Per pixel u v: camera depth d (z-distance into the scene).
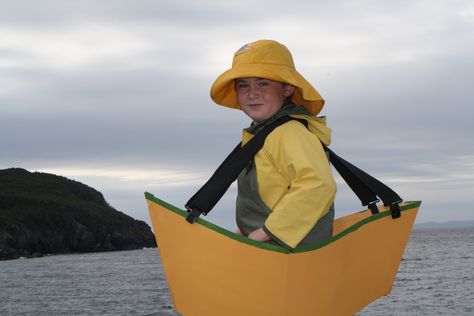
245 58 2.37
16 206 89.62
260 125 2.33
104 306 23.59
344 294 2.17
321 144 2.26
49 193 104.12
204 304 2.06
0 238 77.19
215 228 2.02
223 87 2.60
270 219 2.05
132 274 43.94
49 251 86.62
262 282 2.02
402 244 2.33
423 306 20.89
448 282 29.91
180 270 2.07
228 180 2.14
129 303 24.30
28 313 22.19
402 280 31.86
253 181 2.26
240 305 2.04
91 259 73.50
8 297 27.95
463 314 18.78
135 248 106.00
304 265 2.04
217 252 2.02
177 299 2.10
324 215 2.24
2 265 61.44
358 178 2.52
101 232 98.81
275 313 2.04
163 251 2.10
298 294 2.05
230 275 2.02
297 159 2.12
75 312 22.05
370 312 19.64
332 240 2.10
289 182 2.20
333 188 2.11
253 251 2.01
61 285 34.47
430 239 141.38
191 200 2.11
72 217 95.06
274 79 2.32
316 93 2.41
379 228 2.26
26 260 72.88
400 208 2.32
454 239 138.00
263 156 2.23
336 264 2.12
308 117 2.34
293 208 2.05
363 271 2.22
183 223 2.06
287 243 2.02
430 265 45.66
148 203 2.13
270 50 2.36
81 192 112.12
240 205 2.34
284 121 2.26
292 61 2.44
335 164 2.59
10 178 106.81
